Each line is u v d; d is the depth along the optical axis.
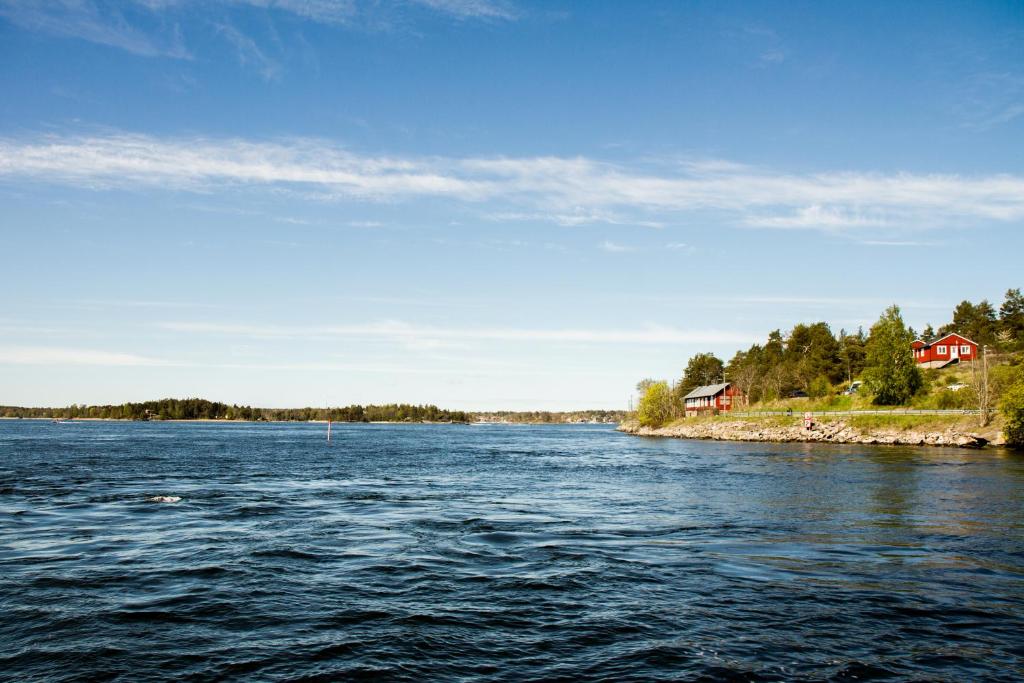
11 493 36.84
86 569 19.59
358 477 49.31
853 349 149.62
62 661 12.87
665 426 154.88
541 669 12.59
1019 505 32.66
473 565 20.34
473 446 105.69
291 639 14.09
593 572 19.50
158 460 64.00
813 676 12.34
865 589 17.73
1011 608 16.20
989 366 100.81
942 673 12.49
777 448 89.38
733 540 24.25
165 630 14.58
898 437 92.12
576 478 49.16
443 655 13.24
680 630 14.64
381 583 18.25
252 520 28.41
